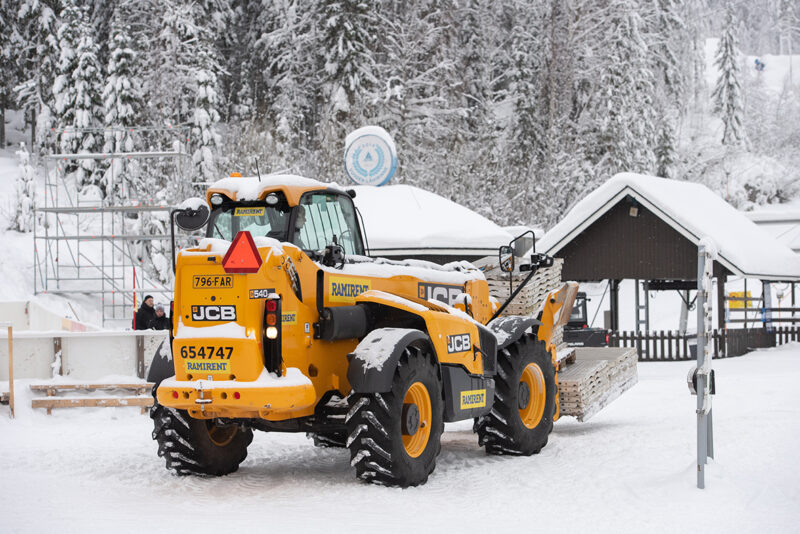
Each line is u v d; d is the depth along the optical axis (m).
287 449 9.76
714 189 62.91
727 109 69.94
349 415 7.19
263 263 7.02
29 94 44.12
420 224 21.23
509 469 8.19
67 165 38.25
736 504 6.52
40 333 13.16
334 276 7.68
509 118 54.91
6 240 29.95
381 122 42.53
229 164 38.81
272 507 6.63
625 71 49.38
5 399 12.21
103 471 8.20
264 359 7.00
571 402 10.55
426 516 6.29
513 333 9.09
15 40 44.00
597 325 41.16
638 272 25.70
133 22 45.66
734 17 71.94
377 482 7.26
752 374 18.67
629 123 49.28
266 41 48.47
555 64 52.50
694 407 12.86
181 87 40.88
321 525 6.01
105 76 44.75
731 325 35.06
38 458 8.94
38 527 5.93
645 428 10.43
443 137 47.88
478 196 45.78
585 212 25.23
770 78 99.06
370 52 42.88
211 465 7.94
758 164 66.62
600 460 8.45
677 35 62.72
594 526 5.98
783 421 9.81
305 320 7.37
